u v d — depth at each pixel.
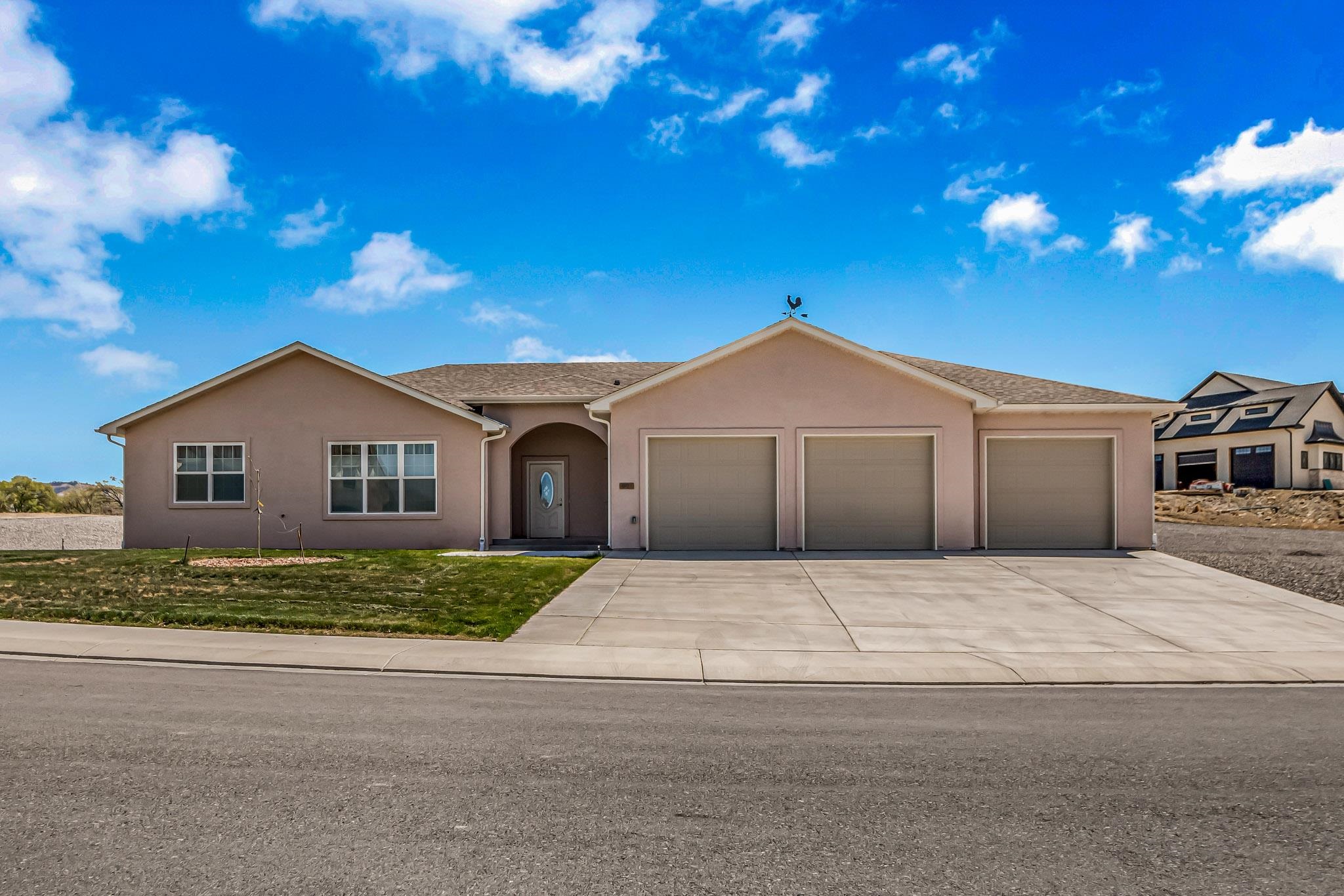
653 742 5.83
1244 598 12.20
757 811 4.57
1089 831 4.35
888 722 6.40
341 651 8.77
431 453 17.88
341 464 17.88
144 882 3.67
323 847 4.04
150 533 17.95
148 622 9.97
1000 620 10.70
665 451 17.50
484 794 4.78
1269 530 23.50
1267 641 9.62
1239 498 30.58
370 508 17.84
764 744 5.80
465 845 4.09
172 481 17.97
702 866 3.90
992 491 17.67
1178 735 6.09
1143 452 17.53
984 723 6.38
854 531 17.30
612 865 3.89
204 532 17.88
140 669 8.01
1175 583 13.38
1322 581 13.51
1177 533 22.41
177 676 7.73
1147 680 7.93
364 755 5.45
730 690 7.46
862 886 3.72
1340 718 6.60
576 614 10.87
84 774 5.04
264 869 3.80
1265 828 4.41
